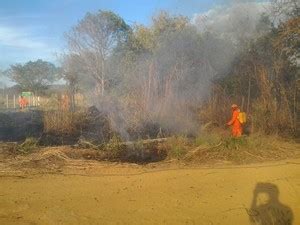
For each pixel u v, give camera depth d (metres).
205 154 12.64
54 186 9.57
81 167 11.31
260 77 18.61
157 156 13.14
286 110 17.42
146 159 12.81
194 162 12.11
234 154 12.70
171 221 7.58
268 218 7.86
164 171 11.00
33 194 8.95
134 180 10.13
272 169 11.31
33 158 11.95
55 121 20.03
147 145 14.16
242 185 9.81
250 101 19.64
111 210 8.05
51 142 16.98
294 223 7.69
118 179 10.22
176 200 8.71
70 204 8.34
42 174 10.59
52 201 8.50
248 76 20.17
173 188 9.52
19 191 9.15
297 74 19.09
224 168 11.41
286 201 8.76
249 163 12.09
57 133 19.50
